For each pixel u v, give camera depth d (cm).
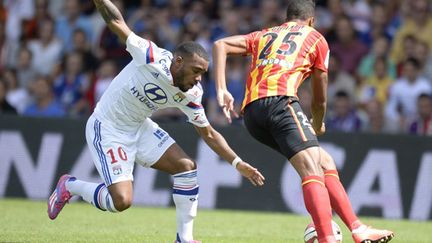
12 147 3362
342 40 4222
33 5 4794
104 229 2378
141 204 3294
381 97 4044
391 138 3269
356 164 3266
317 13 4541
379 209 3253
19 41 4588
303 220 2930
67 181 2031
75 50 4303
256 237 2314
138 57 1869
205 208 3281
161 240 2139
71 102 4131
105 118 1942
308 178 1755
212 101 3956
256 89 1859
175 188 1919
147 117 1969
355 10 4528
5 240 2009
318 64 1883
